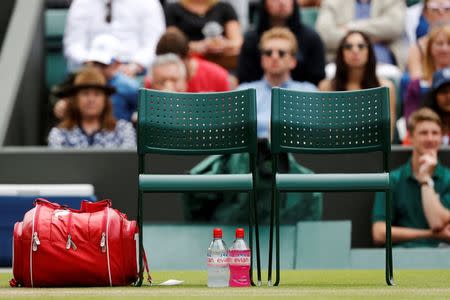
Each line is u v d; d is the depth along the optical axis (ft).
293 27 98.99
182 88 91.66
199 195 81.56
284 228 80.94
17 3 106.22
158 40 97.81
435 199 83.20
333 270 78.02
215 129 60.49
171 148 60.39
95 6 107.04
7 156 86.53
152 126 60.03
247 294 50.14
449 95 91.97
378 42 108.37
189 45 97.81
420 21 110.22
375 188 57.57
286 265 80.18
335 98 60.23
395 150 86.58
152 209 86.53
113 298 47.78
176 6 107.76
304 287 56.29
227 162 79.30
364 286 57.57
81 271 55.77
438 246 83.46
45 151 86.58
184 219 83.05
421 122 83.51
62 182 86.63
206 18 107.55
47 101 107.55
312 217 82.23
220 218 81.71
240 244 57.67
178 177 57.93
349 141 59.93
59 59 110.11
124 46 106.73
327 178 57.57
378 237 84.84
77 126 92.63
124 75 101.14
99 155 86.63
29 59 100.07
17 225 56.65
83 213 56.80
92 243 55.88
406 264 81.05
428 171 83.61
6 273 74.13
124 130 93.40
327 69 104.68
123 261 56.49
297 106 59.77
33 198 82.53
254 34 98.17
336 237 80.74
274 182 57.98
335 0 109.09
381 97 59.52
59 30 110.52
